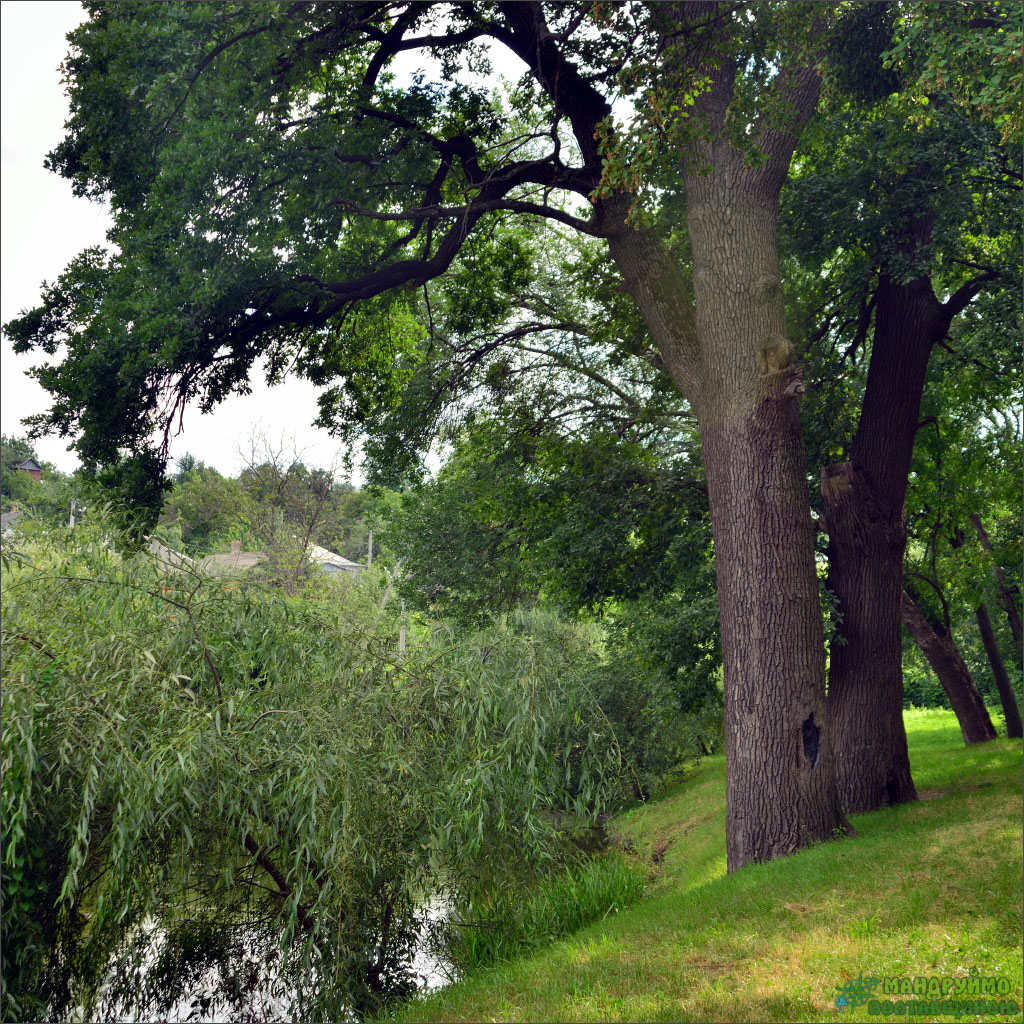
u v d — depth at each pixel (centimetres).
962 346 1631
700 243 1108
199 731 679
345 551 3822
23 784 626
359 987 758
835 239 1302
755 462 1060
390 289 1360
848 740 1298
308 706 778
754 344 1069
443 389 1809
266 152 1050
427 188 1312
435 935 867
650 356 1497
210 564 858
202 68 1068
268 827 740
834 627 1302
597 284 1526
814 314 1488
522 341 1903
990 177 1307
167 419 1081
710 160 1109
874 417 1352
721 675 1525
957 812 1102
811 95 1147
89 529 812
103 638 718
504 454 1797
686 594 1538
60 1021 730
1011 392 1772
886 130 1239
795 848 995
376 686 839
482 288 1520
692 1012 544
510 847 855
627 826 2186
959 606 2325
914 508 1906
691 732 2444
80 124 1087
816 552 1470
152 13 1041
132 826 657
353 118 1165
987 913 654
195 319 1012
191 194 1001
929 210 1302
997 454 1902
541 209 1262
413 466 1822
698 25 1009
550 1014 573
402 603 2120
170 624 784
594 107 1193
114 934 759
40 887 657
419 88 1273
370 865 766
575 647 2388
